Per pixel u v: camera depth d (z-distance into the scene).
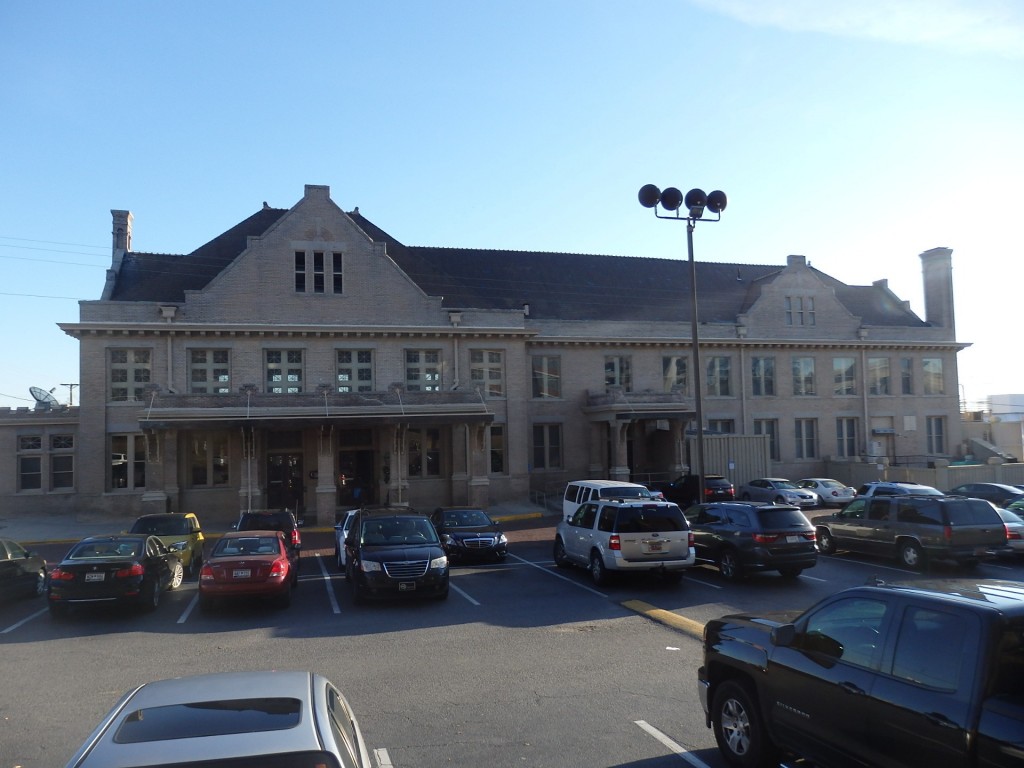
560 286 43.25
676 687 9.38
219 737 3.70
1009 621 4.76
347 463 35.16
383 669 10.46
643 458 41.47
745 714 6.71
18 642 12.77
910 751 4.96
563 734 7.76
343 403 32.22
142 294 34.28
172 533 20.12
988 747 4.46
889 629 5.42
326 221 34.81
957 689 4.75
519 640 12.12
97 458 31.89
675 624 12.99
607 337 40.22
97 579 14.41
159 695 4.30
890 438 46.09
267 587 14.73
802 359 44.78
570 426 39.75
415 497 35.31
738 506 17.83
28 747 7.66
